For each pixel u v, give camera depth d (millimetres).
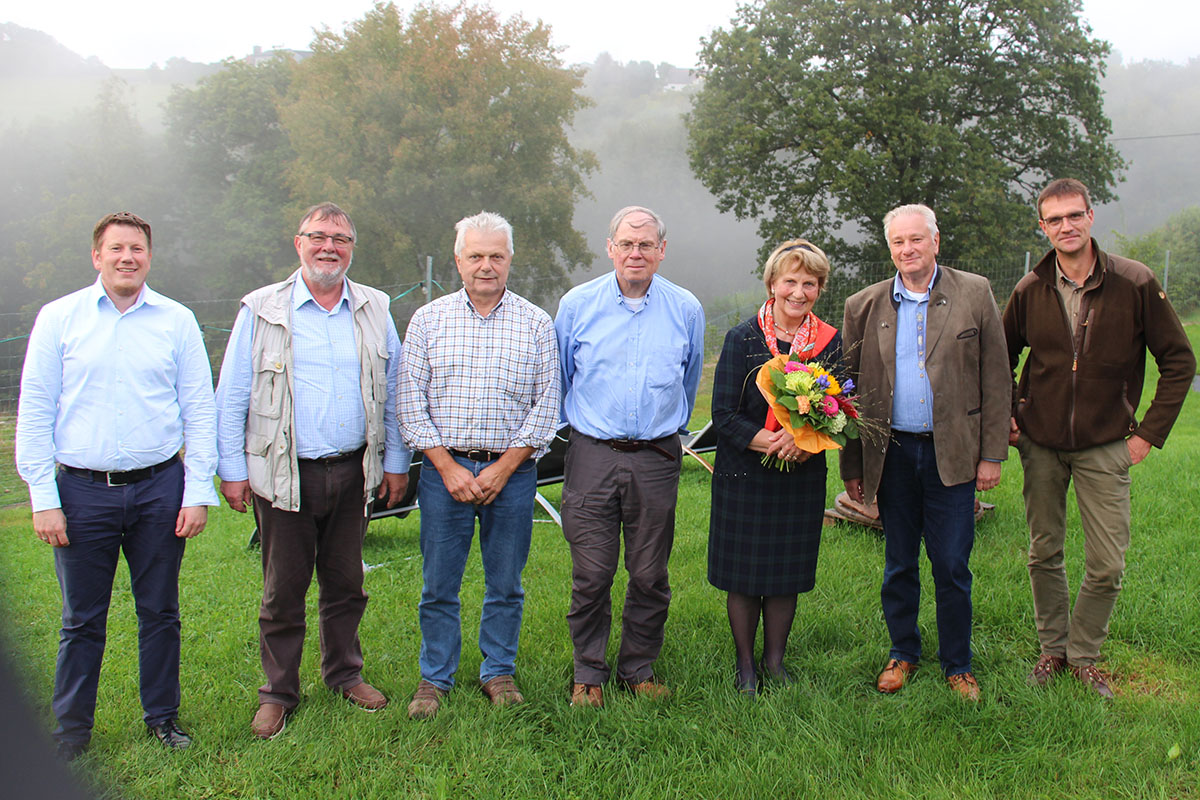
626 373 3025
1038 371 3166
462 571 3135
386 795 2494
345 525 3025
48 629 4008
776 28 27125
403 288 28062
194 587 4773
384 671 3365
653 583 3094
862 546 4957
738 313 22875
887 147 25984
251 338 2873
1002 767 2594
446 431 3000
